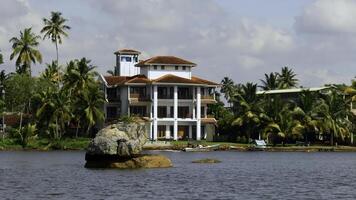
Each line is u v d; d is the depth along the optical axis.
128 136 70.62
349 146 132.62
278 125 128.75
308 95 131.25
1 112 130.50
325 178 62.81
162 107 137.88
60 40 150.75
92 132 142.75
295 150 122.25
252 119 131.00
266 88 183.62
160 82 135.38
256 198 45.88
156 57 145.12
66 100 127.69
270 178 62.09
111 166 70.12
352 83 135.38
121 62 158.88
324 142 136.00
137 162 70.38
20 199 44.41
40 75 149.75
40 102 130.00
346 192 50.00
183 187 52.34
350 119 135.00
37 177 61.00
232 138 138.25
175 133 136.50
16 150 121.19
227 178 61.28
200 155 102.56
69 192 48.50
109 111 145.12
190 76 144.00
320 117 129.62
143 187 51.91
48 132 128.25
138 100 137.75
